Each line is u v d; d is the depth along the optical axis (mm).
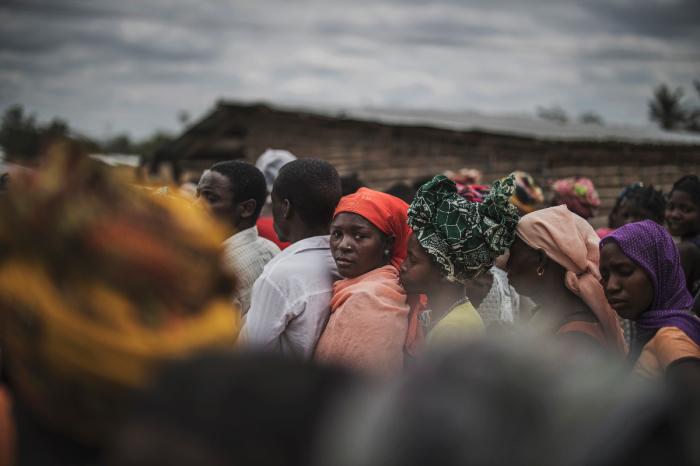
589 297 2039
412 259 2107
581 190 4199
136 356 717
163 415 535
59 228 736
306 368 578
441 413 470
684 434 491
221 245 850
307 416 531
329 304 2236
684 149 8562
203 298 785
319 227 2480
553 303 2129
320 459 514
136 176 894
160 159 11406
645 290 1820
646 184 8633
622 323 3334
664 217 4113
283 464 519
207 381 544
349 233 2174
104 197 780
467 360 502
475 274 2088
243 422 521
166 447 524
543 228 2094
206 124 11086
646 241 1835
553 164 8477
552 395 480
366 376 612
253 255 2791
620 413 485
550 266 2117
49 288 731
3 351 895
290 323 2209
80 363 729
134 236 749
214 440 518
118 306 724
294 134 10930
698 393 520
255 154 11359
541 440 463
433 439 460
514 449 458
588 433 473
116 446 562
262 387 541
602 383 501
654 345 1744
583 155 8406
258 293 2270
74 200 756
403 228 2279
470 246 2016
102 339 715
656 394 506
